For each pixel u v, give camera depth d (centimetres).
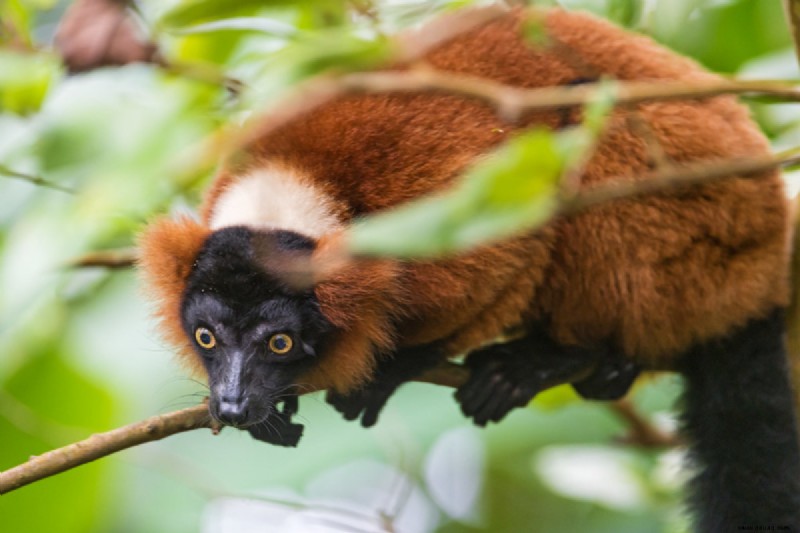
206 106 697
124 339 1165
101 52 695
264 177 961
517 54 975
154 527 1398
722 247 994
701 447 1045
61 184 750
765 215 998
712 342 1035
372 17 924
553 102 626
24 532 1084
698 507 1035
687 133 979
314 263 894
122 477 1250
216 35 962
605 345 1065
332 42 641
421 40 800
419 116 948
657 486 1277
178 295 953
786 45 1103
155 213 980
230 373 895
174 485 1442
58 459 798
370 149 946
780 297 1019
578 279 1014
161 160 546
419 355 1025
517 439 1591
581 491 1282
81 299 1120
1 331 961
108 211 565
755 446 1019
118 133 560
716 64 1123
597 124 542
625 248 991
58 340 1070
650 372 1117
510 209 493
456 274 938
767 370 1023
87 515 1091
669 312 1012
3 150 777
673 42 1102
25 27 872
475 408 1047
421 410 1529
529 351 1065
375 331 959
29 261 561
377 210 935
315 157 955
